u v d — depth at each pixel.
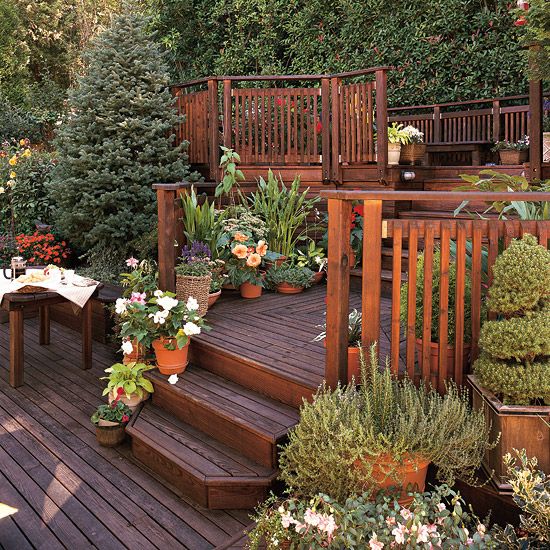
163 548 2.39
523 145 6.03
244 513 2.64
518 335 2.17
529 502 1.89
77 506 2.68
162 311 3.45
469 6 7.68
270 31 9.46
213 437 3.06
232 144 6.40
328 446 2.16
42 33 16.81
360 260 5.39
